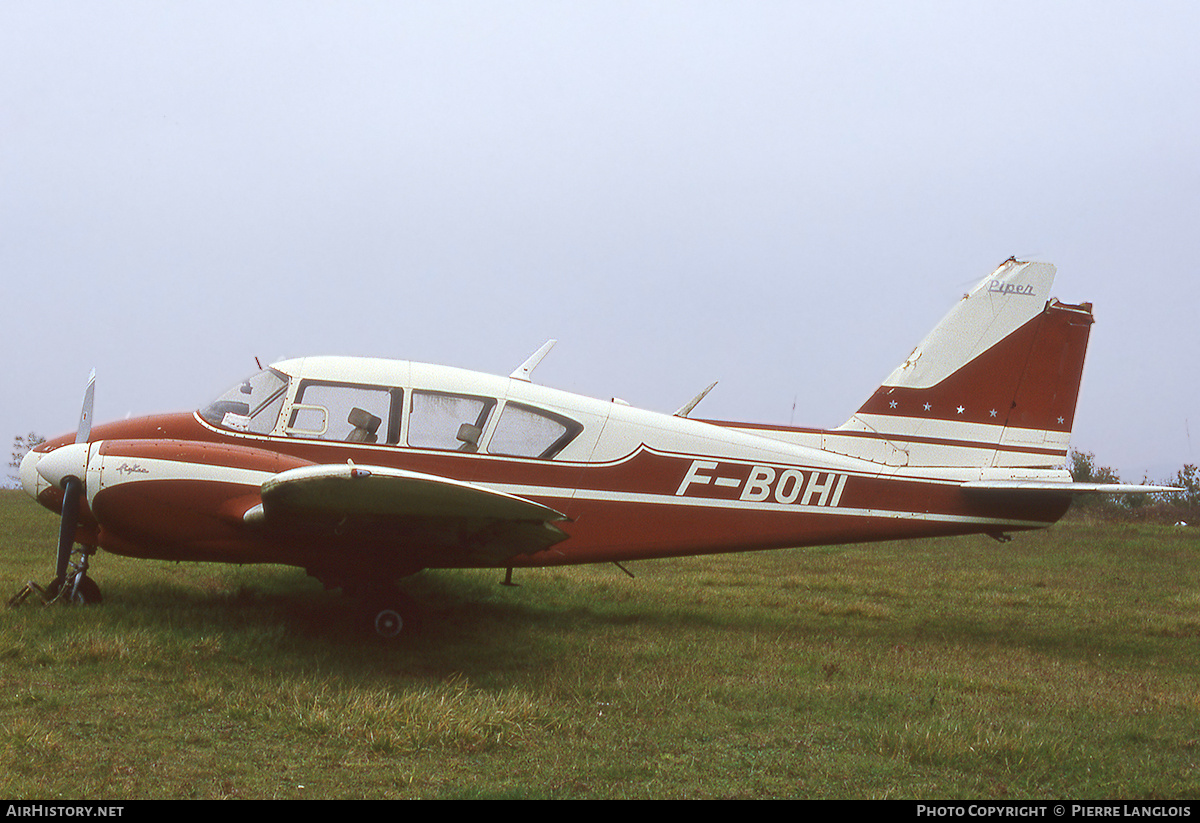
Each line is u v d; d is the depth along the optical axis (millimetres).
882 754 4219
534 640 6344
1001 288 8078
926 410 7926
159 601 6703
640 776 3842
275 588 7699
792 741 4395
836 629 7465
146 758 3695
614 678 5367
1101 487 7246
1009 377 8016
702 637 6777
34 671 4742
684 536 7289
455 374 7027
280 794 3418
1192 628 7852
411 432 6785
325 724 4125
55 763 3572
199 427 6543
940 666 6148
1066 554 13625
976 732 4414
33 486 6535
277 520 5574
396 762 3846
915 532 7680
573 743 4219
